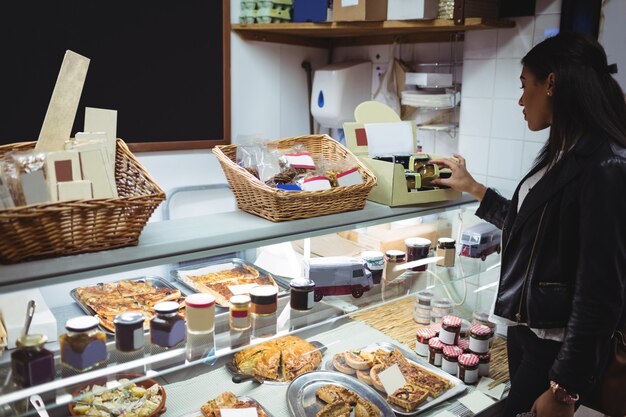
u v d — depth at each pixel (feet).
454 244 6.41
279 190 4.90
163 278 5.29
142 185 4.45
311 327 5.05
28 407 3.76
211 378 5.63
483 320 6.93
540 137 8.07
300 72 11.80
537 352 5.27
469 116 9.00
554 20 7.70
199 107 10.27
